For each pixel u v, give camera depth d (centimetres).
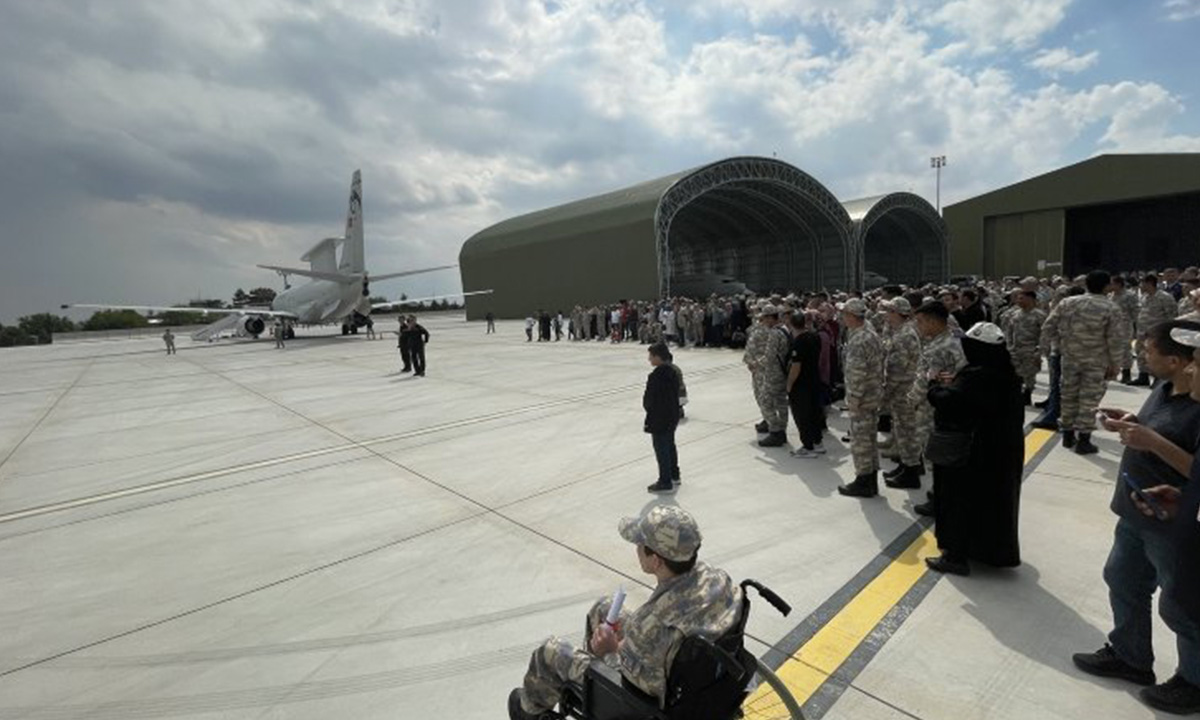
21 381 2011
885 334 621
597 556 446
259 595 412
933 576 385
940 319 504
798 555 429
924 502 528
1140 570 262
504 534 498
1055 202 4288
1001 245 4656
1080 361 623
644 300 3859
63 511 620
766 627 337
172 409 1266
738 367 1492
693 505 541
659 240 3712
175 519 581
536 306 5047
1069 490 521
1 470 810
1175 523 224
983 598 354
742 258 5594
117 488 696
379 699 293
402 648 337
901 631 325
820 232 4578
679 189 3744
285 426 1023
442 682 304
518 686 298
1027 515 470
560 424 926
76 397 1542
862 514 504
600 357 1938
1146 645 268
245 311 3856
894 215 4922
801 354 668
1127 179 3938
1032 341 848
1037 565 389
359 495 628
